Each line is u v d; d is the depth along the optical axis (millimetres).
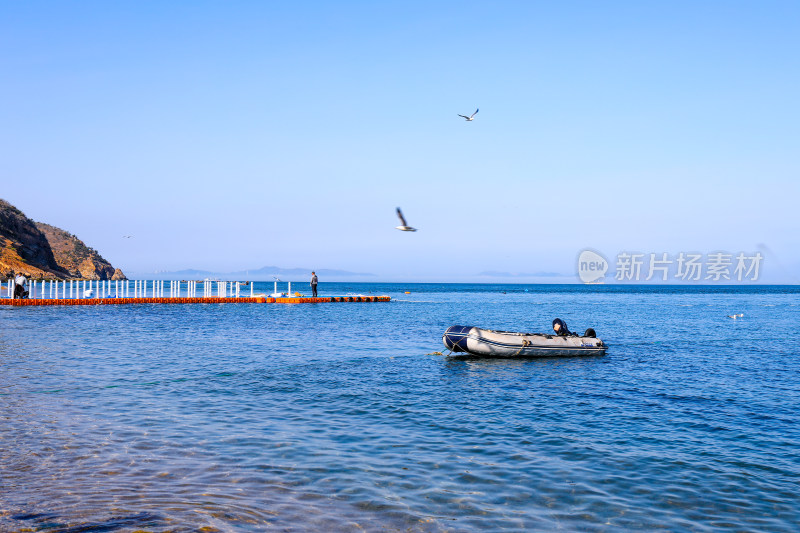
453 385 19016
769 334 37906
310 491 9117
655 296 133500
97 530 7457
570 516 8477
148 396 15977
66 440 11516
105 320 40969
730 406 16078
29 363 21000
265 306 62938
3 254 134875
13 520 7715
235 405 15203
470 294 139000
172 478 9500
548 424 13867
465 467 10523
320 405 15539
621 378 20766
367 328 38469
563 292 170875
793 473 10523
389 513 8359
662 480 10078
